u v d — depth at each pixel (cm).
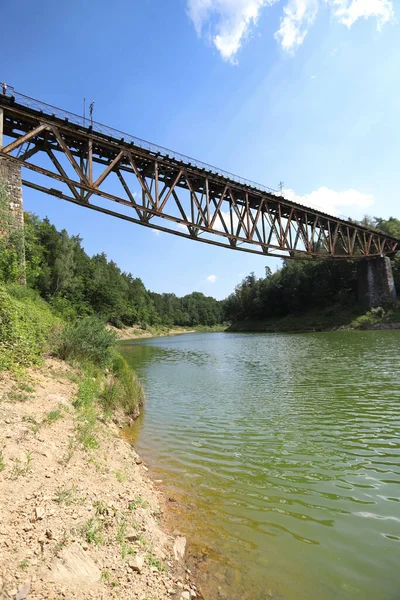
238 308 10850
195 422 1023
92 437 648
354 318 5703
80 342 1296
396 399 1138
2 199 1532
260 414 1070
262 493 577
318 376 1650
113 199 2233
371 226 7581
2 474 399
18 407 640
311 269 7631
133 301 11369
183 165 2722
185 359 2973
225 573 382
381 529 462
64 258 5509
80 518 375
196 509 527
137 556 356
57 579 274
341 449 759
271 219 3647
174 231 2720
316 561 403
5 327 941
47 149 2075
